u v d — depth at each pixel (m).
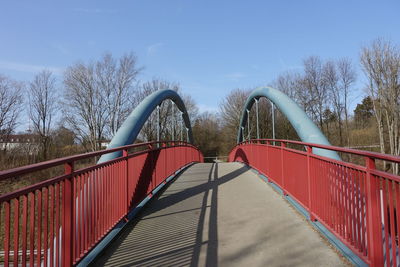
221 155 49.81
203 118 52.69
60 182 2.36
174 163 8.16
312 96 35.19
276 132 36.28
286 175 5.12
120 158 3.80
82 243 2.70
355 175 2.63
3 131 27.25
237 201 5.09
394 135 23.50
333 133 34.22
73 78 32.38
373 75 24.14
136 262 2.82
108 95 34.22
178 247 3.15
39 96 31.36
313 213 3.73
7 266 1.74
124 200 3.91
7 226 1.76
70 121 32.62
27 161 26.73
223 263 2.75
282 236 3.40
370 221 2.31
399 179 1.91
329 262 2.71
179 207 4.80
